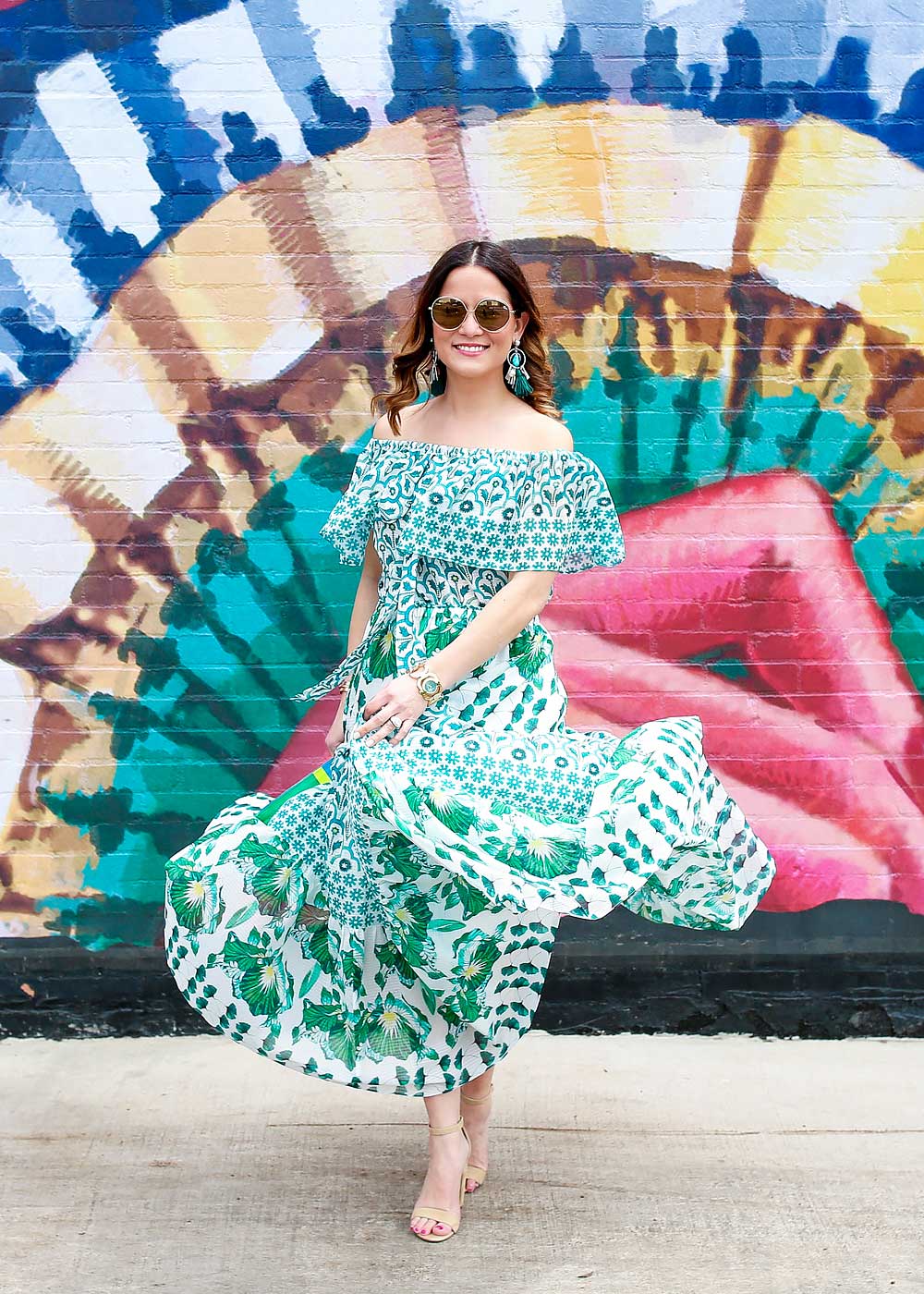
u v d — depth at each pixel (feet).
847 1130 9.70
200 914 8.32
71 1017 11.46
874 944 11.51
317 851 8.59
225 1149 9.43
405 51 10.82
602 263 11.05
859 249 11.05
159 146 10.91
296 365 11.14
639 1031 11.52
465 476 8.18
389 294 11.06
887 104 10.91
